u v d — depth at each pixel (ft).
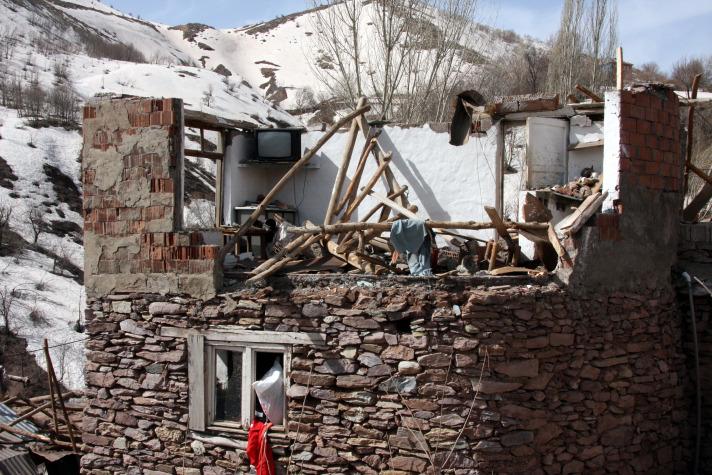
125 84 166.50
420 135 39.93
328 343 26.96
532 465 25.77
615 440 27.91
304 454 27.17
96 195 30.55
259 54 314.76
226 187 41.27
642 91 29.27
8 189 92.89
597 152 37.63
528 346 25.76
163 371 29.40
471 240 34.65
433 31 69.51
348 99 72.90
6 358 55.57
